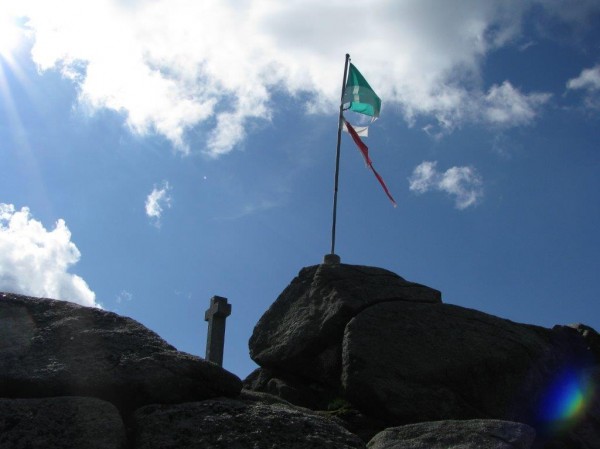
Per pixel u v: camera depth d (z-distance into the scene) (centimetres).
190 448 772
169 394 850
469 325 1438
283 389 1444
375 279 1537
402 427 988
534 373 1402
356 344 1364
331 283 1531
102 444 754
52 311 936
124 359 865
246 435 793
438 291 1530
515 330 1458
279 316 1563
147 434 788
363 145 1898
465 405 1331
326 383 1435
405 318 1427
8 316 912
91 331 902
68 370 834
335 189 1761
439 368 1352
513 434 945
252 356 1533
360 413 1323
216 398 881
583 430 1377
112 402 834
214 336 1622
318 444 799
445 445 935
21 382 812
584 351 1562
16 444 738
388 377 1327
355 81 1889
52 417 770
